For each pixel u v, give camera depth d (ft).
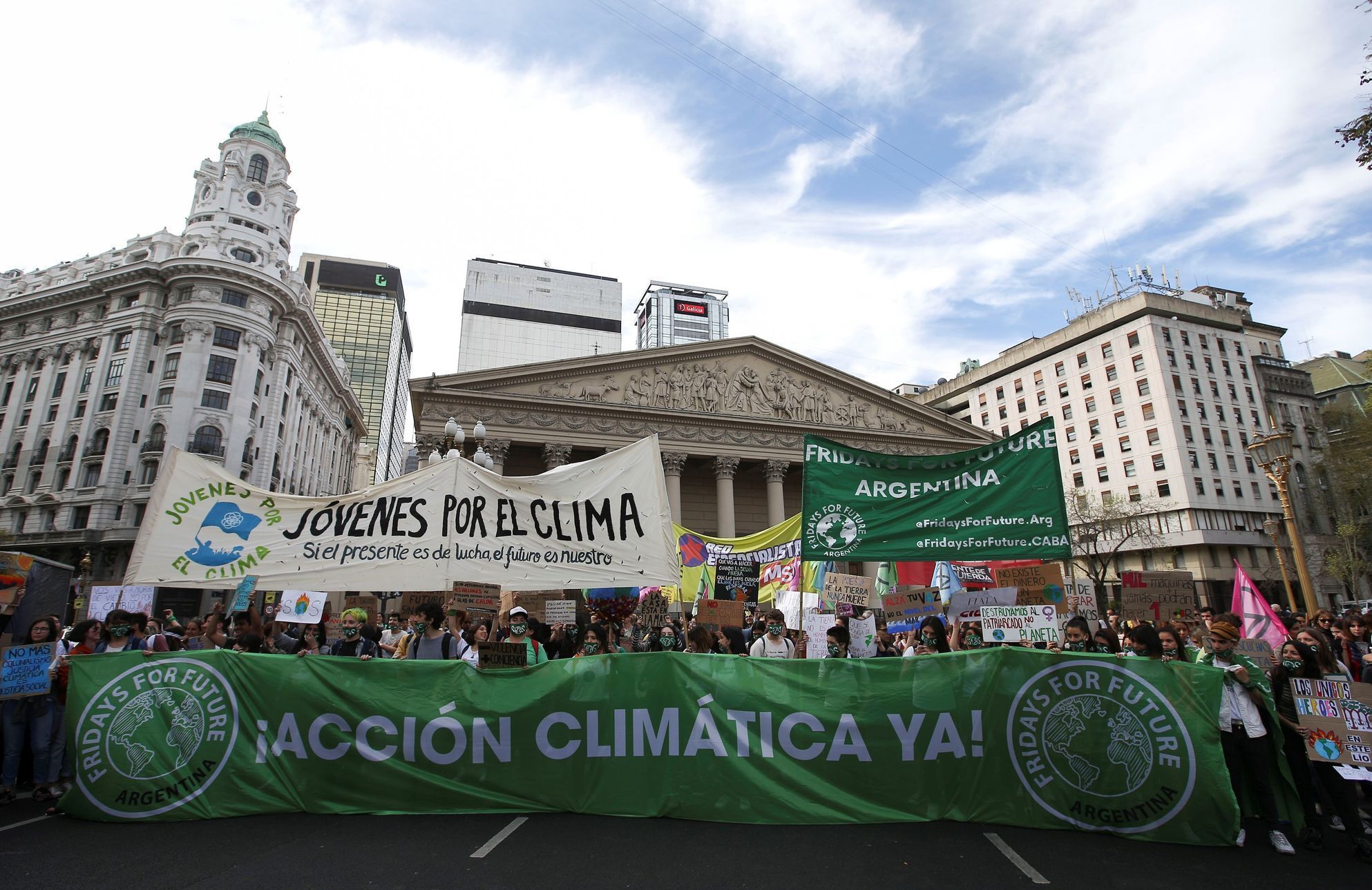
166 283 185.26
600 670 24.08
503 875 18.60
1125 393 231.71
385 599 57.98
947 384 304.09
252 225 207.41
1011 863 19.49
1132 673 22.57
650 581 26.99
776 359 167.02
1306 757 22.35
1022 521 29.89
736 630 40.34
